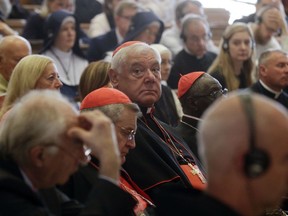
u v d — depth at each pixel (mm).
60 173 5332
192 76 10328
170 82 16516
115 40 17422
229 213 4453
